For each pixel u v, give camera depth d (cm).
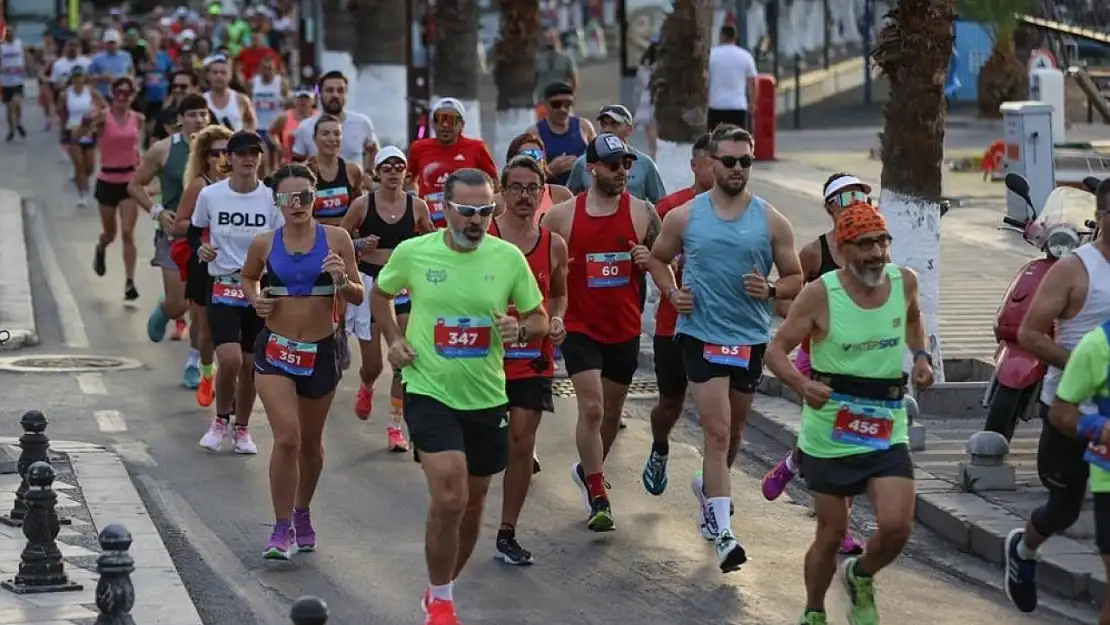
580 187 4378
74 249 7438
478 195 2678
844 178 3173
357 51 9506
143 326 5797
